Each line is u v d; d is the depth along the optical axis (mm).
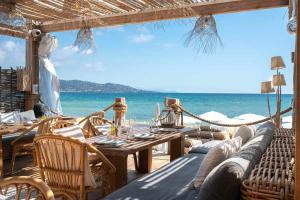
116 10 5008
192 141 5859
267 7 4691
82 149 2643
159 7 4621
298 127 1413
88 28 5391
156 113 5953
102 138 3652
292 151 2512
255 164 2012
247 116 9672
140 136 3633
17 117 5484
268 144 2801
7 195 3252
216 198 1704
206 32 4453
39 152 2826
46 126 4207
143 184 2697
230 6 4641
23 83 6875
